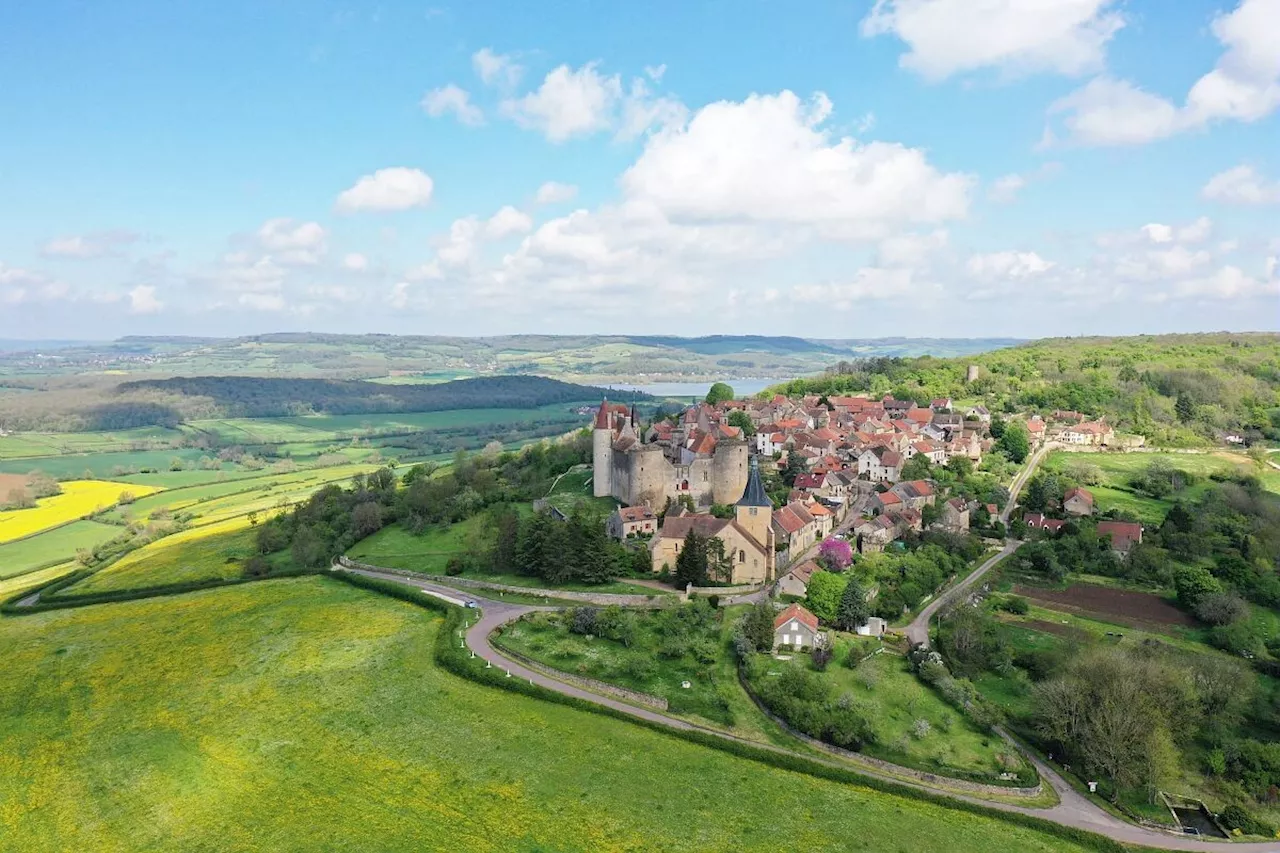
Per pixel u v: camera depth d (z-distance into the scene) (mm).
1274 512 181750
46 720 104312
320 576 165125
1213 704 105625
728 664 112938
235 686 111250
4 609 157125
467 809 81688
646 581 146375
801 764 89625
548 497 191875
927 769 90688
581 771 87812
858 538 162375
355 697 105750
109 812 83688
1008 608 140000
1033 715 102875
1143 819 87062
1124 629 132125
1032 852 78125
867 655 116625
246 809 83062
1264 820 87062
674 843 76750
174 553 195125
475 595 144500
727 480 176375
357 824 79938
